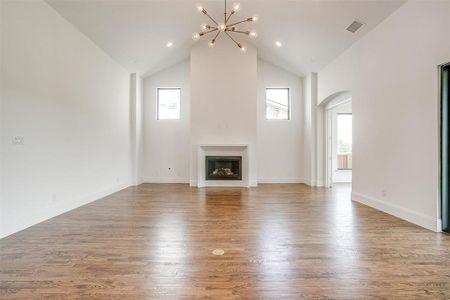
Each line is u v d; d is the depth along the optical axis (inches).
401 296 72.8
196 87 287.1
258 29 243.4
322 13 189.8
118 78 259.6
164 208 180.5
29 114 141.2
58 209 163.9
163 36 242.1
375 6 161.3
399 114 154.9
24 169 137.1
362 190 195.9
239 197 222.2
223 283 80.1
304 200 208.7
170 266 91.5
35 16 145.9
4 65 125.6
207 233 126.9
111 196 227.3
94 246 110.0
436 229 128.6
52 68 160.2
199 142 286.8
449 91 127.0
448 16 122.3
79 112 189.8
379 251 104.4
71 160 179.3
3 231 123.1
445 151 128.0
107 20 190.1
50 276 84.1
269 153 315.9
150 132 316.5
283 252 103.8
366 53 188.9
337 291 75.5
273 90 319.9
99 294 73.9
